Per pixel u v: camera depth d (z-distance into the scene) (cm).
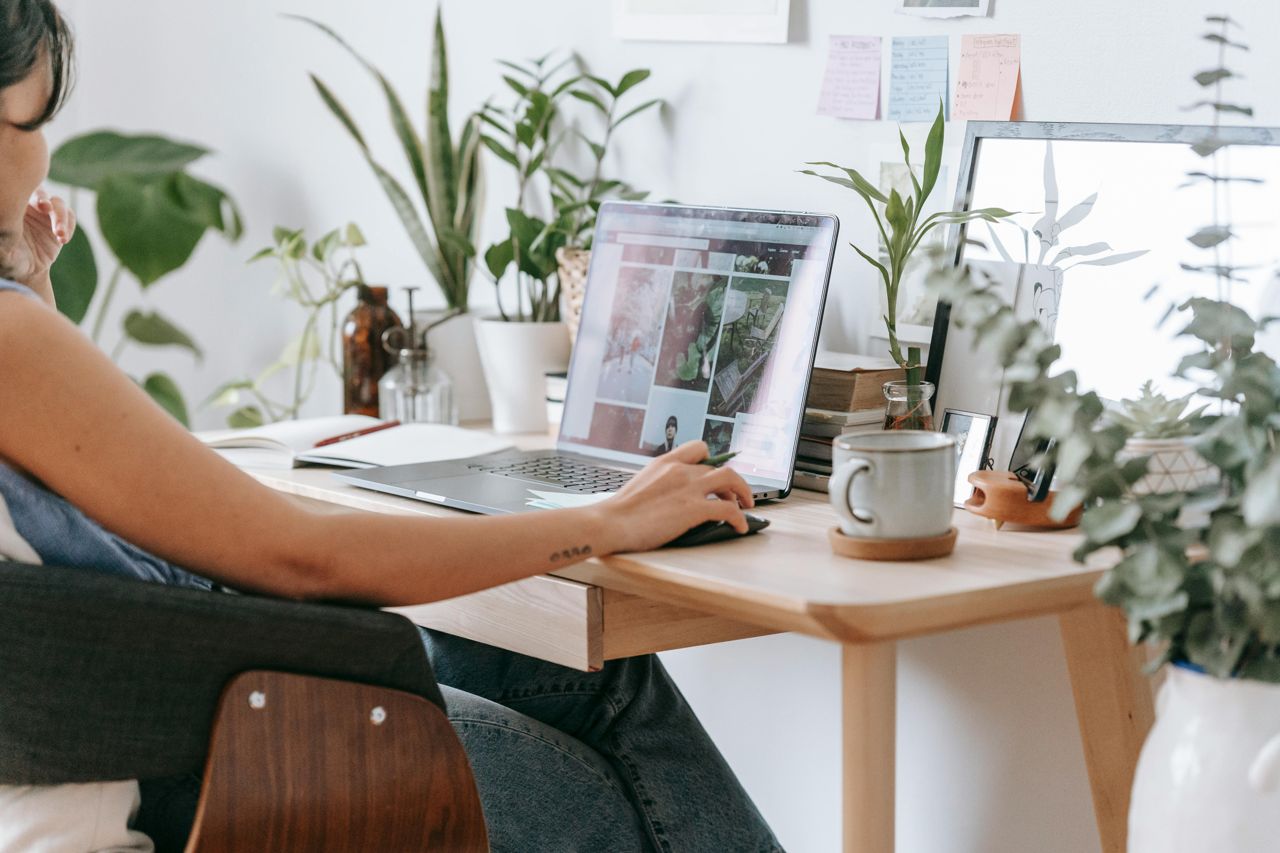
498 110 202
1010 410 100
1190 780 94
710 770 152
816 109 171
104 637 96
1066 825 152
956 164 156
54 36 108
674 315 159
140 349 312
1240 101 131
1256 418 95
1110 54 141
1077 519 125
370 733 107
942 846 166
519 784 139
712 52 183
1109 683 134
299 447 170
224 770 100
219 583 108
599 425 164
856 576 107
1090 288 139
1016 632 154
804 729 182
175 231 272
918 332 158
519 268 192
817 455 150
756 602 103
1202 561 96
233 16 277
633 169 197
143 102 303
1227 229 117
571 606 122
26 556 102
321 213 263
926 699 166
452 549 110
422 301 241
